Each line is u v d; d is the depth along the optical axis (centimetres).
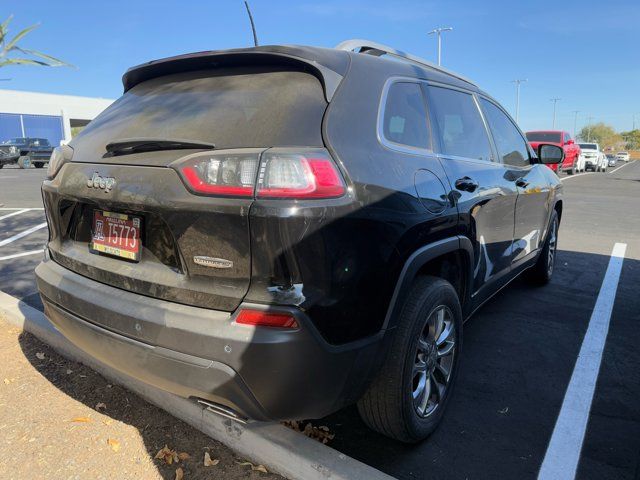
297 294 184
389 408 233
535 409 290
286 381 186
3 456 243
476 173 307
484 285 333
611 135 12325
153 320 199
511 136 411
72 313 234
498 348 369
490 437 264
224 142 204
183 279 200
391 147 234
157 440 256
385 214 211
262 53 229
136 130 235
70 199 241
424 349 252
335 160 198
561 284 526
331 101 212
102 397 295
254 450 239
